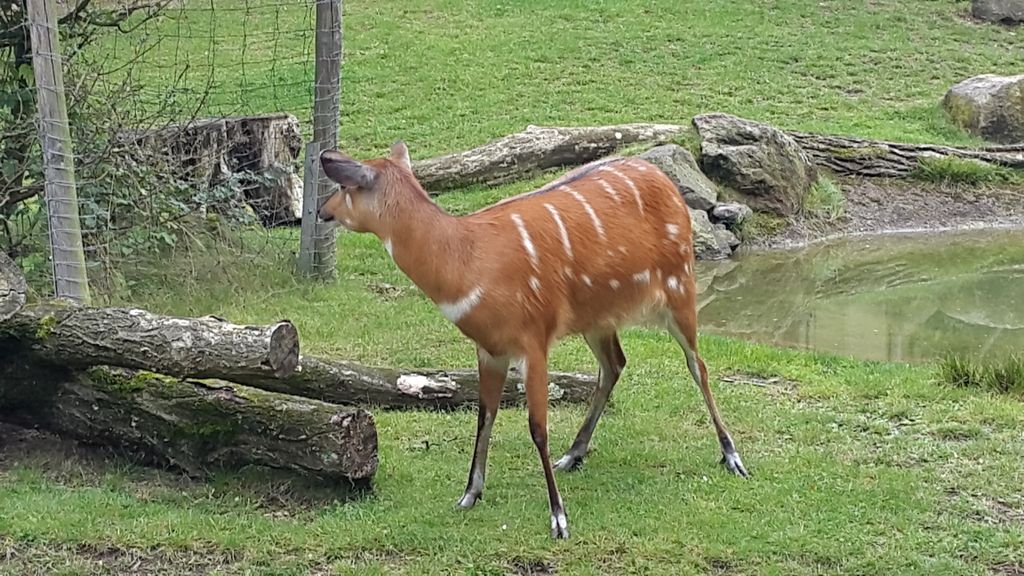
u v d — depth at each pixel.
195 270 9.05
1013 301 10.50
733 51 20.03
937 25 21.83
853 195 14.16
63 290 7.36
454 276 5.01
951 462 6.00
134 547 4.89
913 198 14.19
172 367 5.50
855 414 6.79
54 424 5.84
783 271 11.76
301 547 4.93
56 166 7.25
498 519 5.22
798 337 9.29
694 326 5.86
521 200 5.41
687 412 6.82
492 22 21.31
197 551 4.89
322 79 9.50
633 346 8.23
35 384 5.84
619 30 20.89
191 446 5.56
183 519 5.11
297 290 9.44
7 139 8.20
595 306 5.39
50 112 7.19
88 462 5.80
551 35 20.52
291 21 19.67
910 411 6.81
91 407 5.71
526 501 5.46
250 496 5.42
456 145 15.56
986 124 16.42
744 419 6.67
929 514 5.30
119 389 5.64
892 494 5.51
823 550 4.91
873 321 9.84
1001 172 14.59
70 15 8.63
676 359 7.95
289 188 11.30
